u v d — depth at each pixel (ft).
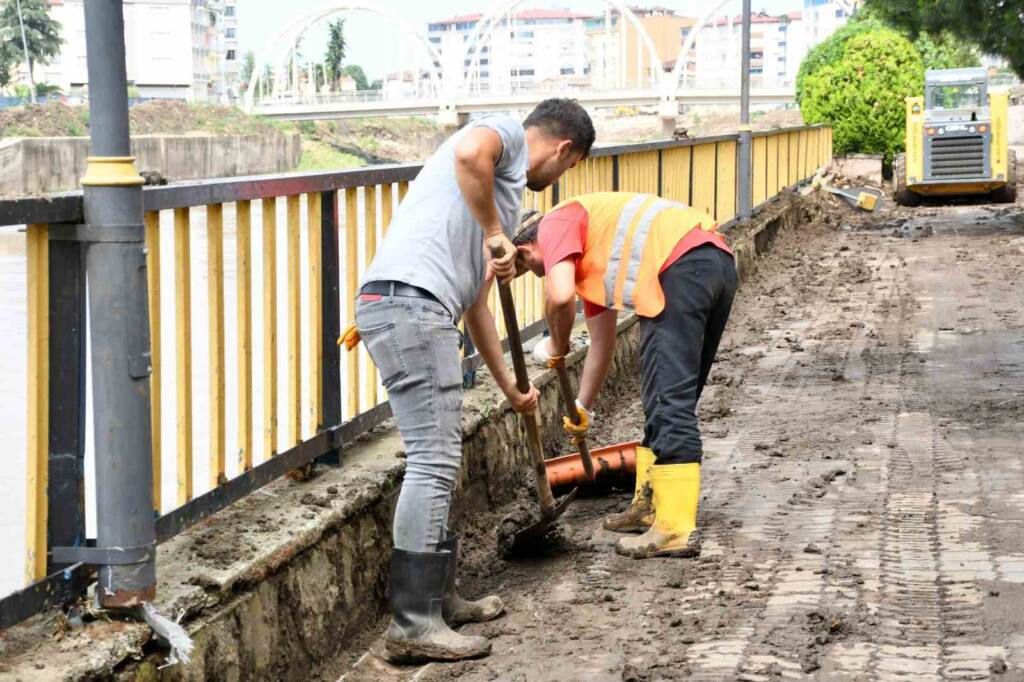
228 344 25.48
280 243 36.86
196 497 11.95
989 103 72.13
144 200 10.89
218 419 12.28
